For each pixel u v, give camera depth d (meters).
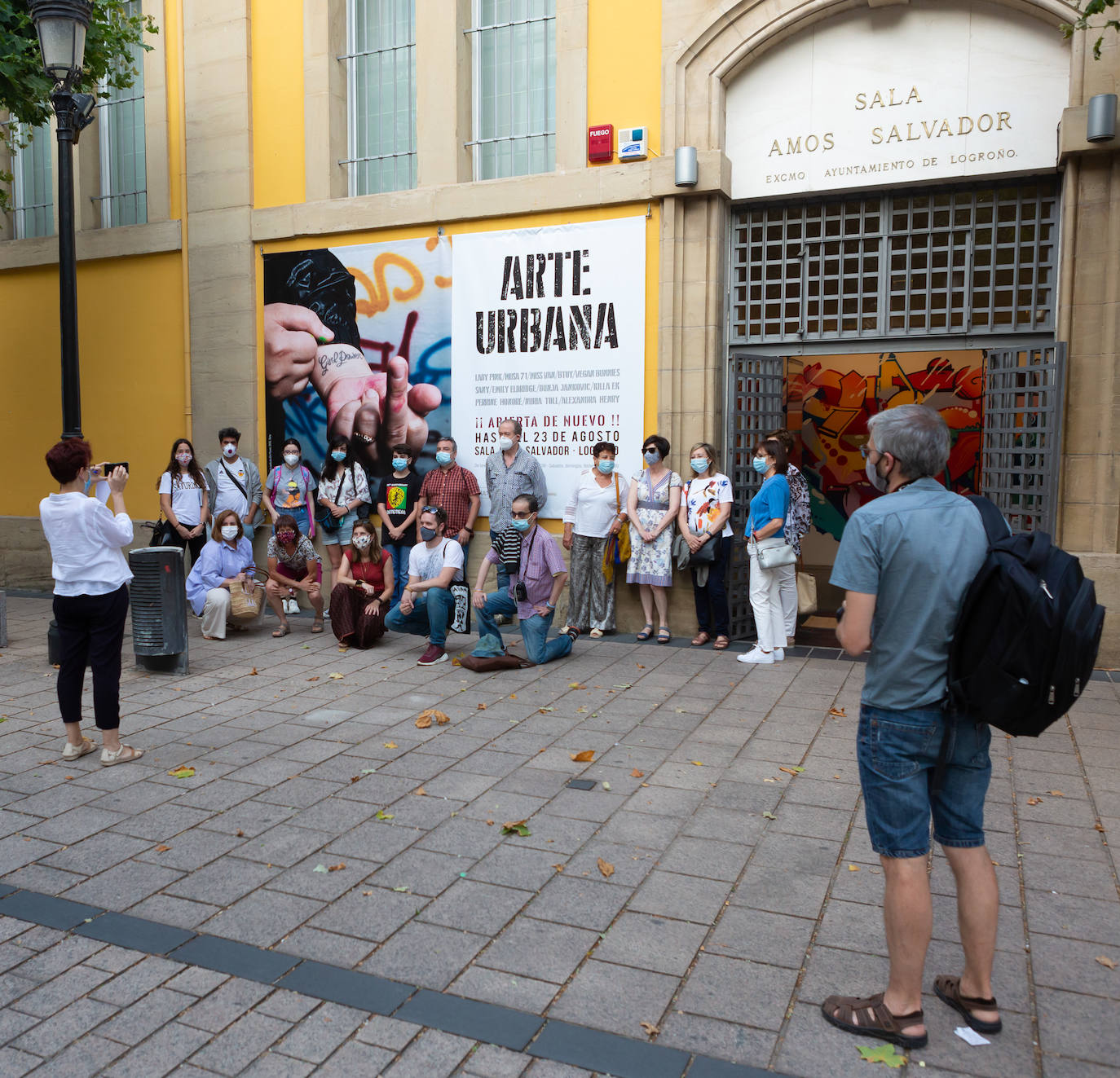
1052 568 2.53
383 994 2.96
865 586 2.65
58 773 4.93
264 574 9.58
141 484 10.70
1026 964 3.12
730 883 3.70
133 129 10.71
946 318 7.67
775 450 7.26
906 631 2.63
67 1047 2.72
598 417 8.56
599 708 6.09
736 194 8.12
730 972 3.08
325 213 9.48
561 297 8.62
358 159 9.79
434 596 7.25
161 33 10.10
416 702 6.25
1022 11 7.12
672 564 8.26
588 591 8.35
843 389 10.74
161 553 6.89
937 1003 2.91
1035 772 4.90
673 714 5.95
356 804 4.50
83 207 10.88
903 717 2.67
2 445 11.51
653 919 3.42
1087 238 6.94
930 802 2.78
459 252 8.99
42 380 11.20
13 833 4.19
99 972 3.10
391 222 9.18
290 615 9.52
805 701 6.25
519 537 7.21
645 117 8.23
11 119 11.35
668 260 8.14
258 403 10.04
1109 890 3.63
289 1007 2.90
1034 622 2.44
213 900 3.57
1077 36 6.85
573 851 3.98
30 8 7.16
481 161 9.25
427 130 9.10
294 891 3.64
